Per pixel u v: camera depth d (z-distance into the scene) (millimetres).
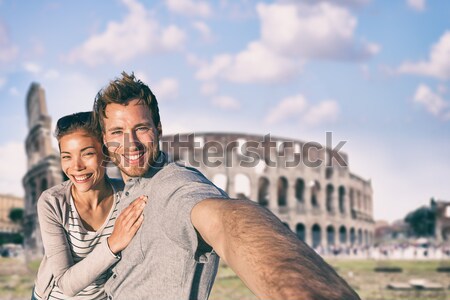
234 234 782
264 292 648
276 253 694
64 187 2461
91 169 2303
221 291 21781
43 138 72188
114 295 1426
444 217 89062
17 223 76375
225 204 923
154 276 1291
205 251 1224
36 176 70062
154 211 1280
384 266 41438
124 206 1500
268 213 834
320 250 71062
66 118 2309
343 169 79375
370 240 87688
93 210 2426
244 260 714
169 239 1235
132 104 1420
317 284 623
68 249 2363
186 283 1247
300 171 73438
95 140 2301
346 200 79312
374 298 21234
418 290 24141
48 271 2492
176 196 1195
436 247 73938
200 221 973
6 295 22078
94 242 2400
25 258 43188
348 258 64500
